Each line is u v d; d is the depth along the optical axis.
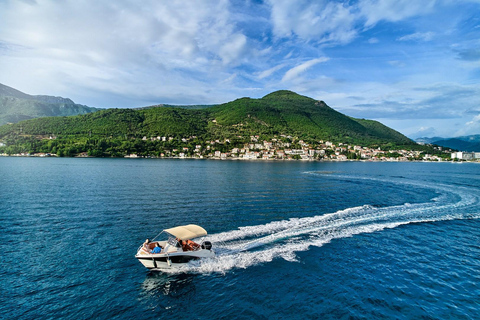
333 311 16.00
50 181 64.19
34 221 31.05
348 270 20.75
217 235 26.69
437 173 112.12
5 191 49.47
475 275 20.41
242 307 16.39
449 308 16.45
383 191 56.66
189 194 49.06
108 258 22.06
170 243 22.33
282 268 20.84
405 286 18.75
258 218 33.19
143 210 36.44
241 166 145.12
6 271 19.72
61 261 21.41
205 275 19.95
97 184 60.47
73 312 15.67
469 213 37.56
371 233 28.75
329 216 34.56
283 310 16.09
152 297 17.31
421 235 28.56
